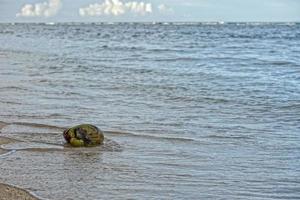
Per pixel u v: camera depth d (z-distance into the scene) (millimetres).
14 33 163625
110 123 18859
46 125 18047
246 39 98125
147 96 25922
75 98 24969
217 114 20969
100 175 12250
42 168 12766
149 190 11219
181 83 31359
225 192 11172
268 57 52000
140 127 18203
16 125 18047
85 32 167125
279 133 17359
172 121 19391
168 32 153250
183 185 11602
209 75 35938
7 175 12133
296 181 11977
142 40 98625
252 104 23391
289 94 26516
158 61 48719
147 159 13797
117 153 14414
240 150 14961
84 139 15125
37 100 24047
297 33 132250
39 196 10664
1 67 42562
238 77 34688
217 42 86625
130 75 36375
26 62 47781
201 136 16844
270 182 11891
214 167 13094
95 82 31953
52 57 54406
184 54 57812
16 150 14562
